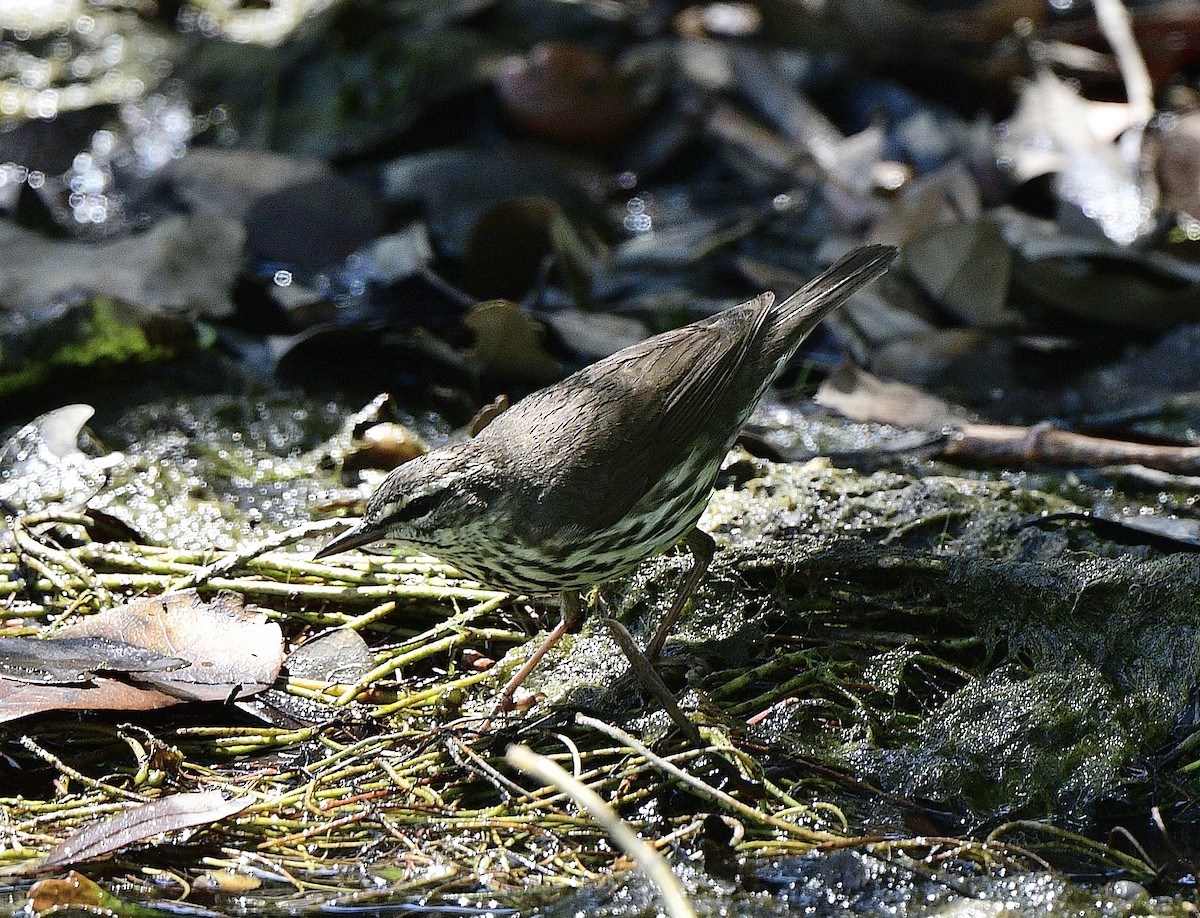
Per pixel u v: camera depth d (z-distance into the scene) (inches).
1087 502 456.4
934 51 716.0
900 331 551.8
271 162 647.1
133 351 517.7
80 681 347.3
